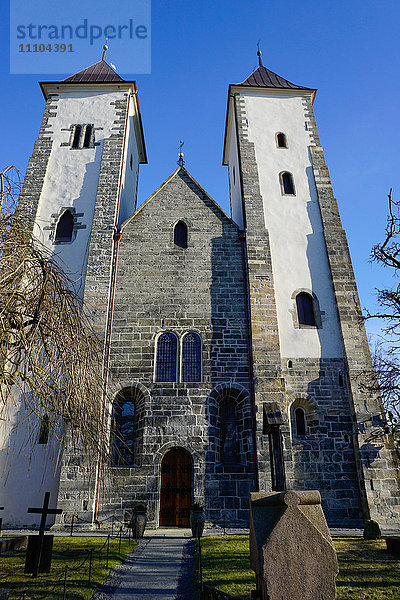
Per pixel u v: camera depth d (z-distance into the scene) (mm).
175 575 10469
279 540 5762
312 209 24844
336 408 20141
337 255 23344
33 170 25609
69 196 24828
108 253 22406
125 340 20703
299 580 5609
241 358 20578
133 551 13273
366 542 13719
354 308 22000
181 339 20859
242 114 27766
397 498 18250
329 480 18891
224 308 21594
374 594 8555
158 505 17906
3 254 9781
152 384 19875
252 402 19609
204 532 16703
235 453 19562
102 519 17609
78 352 10617
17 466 18781
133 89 29172
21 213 11531
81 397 10508
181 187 24594
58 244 23406
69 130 27000
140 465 18500
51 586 9047
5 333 9359
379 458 18891
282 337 21422
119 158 25688
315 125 27719
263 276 22188
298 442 19516
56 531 16938
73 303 11047
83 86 28422
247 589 8594
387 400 18594
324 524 5930
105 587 9492
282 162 26219
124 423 19938
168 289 21844
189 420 19297
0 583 9266
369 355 20953
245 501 18094
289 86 29375
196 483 18281
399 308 18641
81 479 17922
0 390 9484
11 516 18172
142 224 23391
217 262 22688
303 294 22719
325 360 21062
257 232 23406
